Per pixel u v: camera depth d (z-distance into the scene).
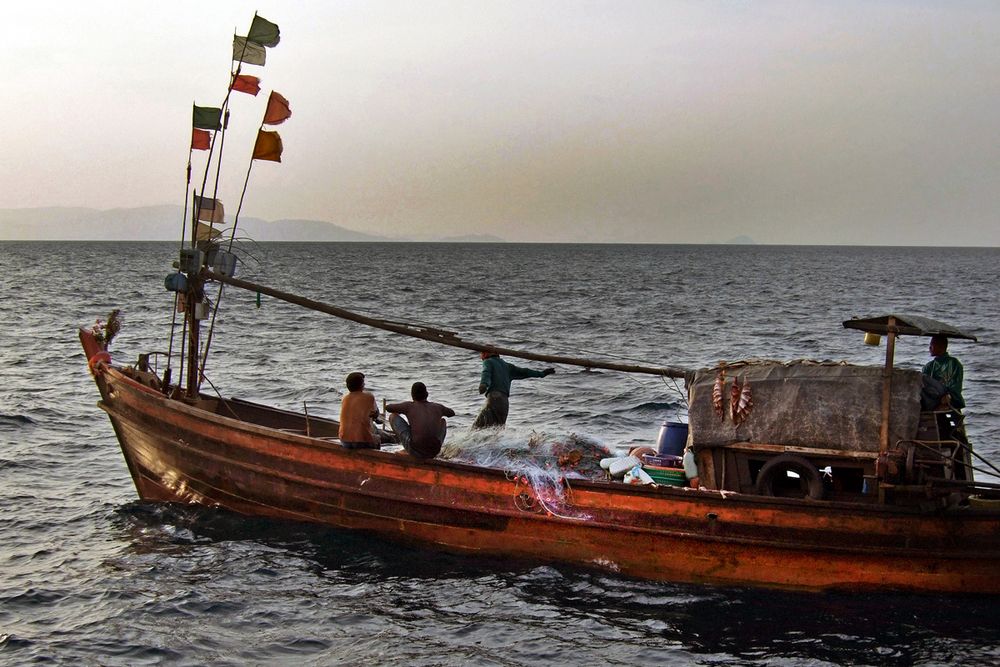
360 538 12.00
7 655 8.80
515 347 37.31
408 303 67.38
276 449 12.40
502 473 11.45
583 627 9.76
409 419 11.88
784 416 10.95
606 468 11.87
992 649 9.41
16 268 113.75
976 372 29.70
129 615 9.75
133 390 13.69
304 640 9.30
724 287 95.44
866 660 9.14
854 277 123.44
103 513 13.18
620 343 40.12
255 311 54.09
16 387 23.83
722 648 9.34
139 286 78.06
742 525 10.77
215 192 14.12
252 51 14.05
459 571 11.17
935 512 10.48
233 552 11.63
